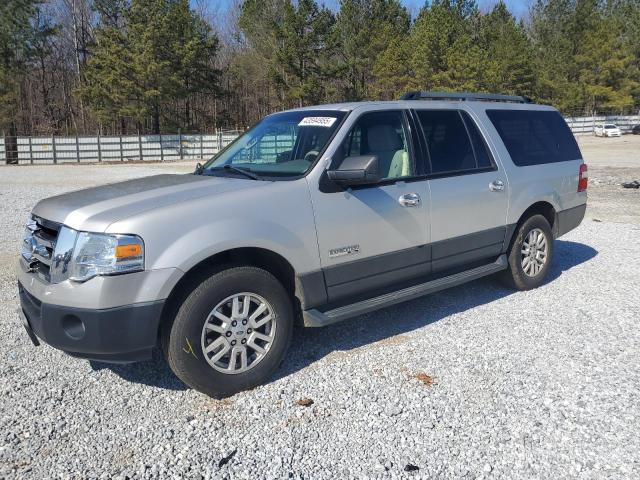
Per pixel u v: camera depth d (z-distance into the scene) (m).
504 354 4.17
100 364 4.14
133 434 3.20
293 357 4.20
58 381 3.86
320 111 4.48
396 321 4.91
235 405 3.52
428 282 4.73
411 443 3.06
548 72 58.12
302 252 3.84
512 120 5.59
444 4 60.16
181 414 3.42
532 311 5.11
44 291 3.38
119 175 23.52
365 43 54.34
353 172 3.82
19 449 3.05
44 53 40.91
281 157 4.36
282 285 3.80
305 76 44.94
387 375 3.86
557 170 5.86
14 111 41.41
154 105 41.47
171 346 3.44
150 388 3.76
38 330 3.49
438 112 4.91
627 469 2.81
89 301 3.21
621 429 3.16
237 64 56.22
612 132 50.38
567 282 6.03
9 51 39.47
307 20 43.69
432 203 4.59
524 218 5.57
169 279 3.31
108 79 39.25
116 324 3.24
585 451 2.96
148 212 3.37
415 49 51.09
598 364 3.99
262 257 3.88
